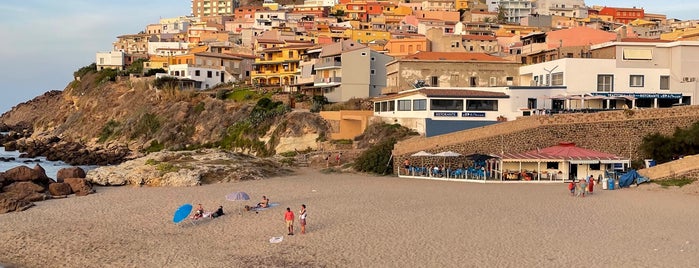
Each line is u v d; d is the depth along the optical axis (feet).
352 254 117.08
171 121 388.78
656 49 285.64
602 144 228.84
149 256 119.96
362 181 218.18
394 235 131.34
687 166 192.34
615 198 173.37
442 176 221.25
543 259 111.86
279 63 466.70
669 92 281.95
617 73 282.97
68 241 132.57
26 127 589.73
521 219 145.89
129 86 468.75
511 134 225.35
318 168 263.29
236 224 144.97
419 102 273.95
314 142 310.86
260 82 469.98
